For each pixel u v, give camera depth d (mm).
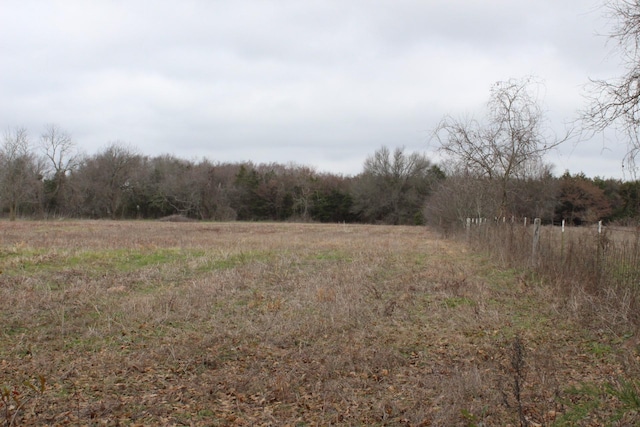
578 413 4605
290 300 9773
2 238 21984
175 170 67000
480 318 8258
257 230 37531
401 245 22016
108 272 12711
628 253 8117
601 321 7539
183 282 11758
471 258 16703
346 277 12055
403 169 66562
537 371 5602
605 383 5043
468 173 21438
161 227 39125
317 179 69500
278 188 67812
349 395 5336
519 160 17672
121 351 6840
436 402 5105
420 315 8641
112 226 38656
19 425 4664
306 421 4801
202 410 5027
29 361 6422
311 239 25625
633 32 7625
